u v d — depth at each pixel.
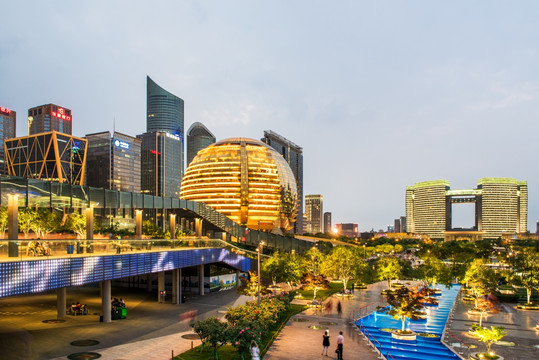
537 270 83.44
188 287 84.25
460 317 67.50
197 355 39.75
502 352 46.22
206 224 119.12
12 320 53.91
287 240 146.12
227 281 93.06
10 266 36.16
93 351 40.47
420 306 52.25
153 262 59.12
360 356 41.81
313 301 74.62
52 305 65.56
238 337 37.09
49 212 101.38
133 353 40.22
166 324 53.59
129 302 71.56
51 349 40.88
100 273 48.06
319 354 42.00
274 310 52.00
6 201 55.53
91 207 59.81
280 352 42.66
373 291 96.38
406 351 45.84
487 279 79.94
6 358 37.66
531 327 59.97
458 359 43.72
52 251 42.53
